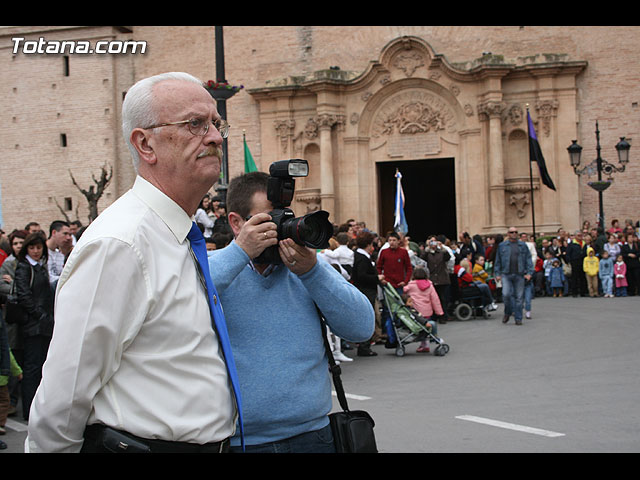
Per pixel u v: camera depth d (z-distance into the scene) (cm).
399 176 2603
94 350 242
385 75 3266
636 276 2489
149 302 250
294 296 324
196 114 272
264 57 3472
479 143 3173
